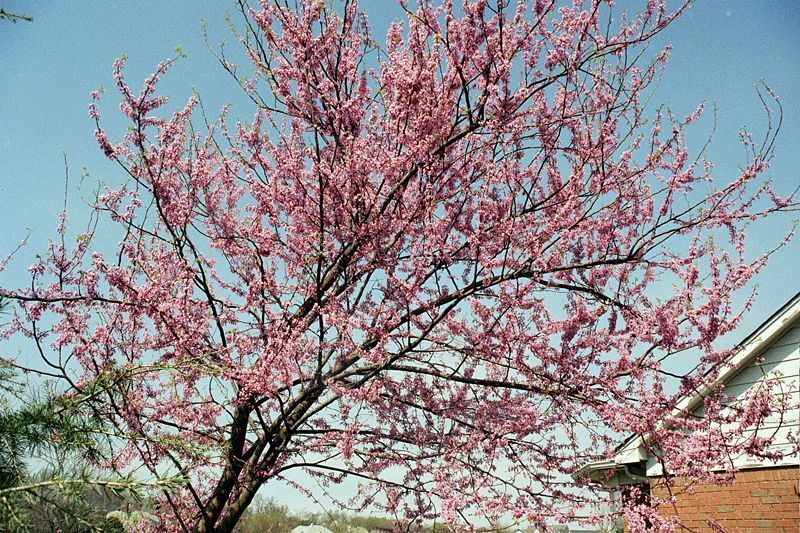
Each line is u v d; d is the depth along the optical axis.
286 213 5.92
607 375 4.96
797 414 6.70
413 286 5.16
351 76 6.07
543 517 4.12
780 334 7.21
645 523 4.28
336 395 4.99
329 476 5.59
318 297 5.36
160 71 4.73
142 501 2.23
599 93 5.58
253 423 5.71
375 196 5.50
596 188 5.41
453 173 5.85
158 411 4.98
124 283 4.65
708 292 4.81
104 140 4.68
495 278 5.13
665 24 5.41
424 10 5.72
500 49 5.59
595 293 5.27
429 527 5.40
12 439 2.36
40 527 2.13
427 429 5.89
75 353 4.84
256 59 5.91
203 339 5.36
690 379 4.91
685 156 5.49
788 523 6.61
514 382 5.54
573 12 5.73
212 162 5.60
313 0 5.52
